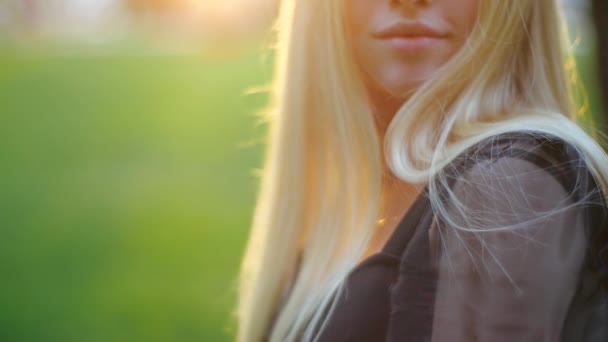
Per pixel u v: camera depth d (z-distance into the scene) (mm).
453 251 738
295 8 896
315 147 900
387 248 783
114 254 4750
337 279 847
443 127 795
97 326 3832
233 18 10883
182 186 5977
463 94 802
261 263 951
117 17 17250
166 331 3643
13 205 5832
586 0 1986
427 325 741
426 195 779
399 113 817
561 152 749
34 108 8562
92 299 4102
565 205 729
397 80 827
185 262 4512
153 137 7367
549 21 818
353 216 863
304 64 896
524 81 814
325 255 874
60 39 14227
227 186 5887
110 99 8922
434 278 745
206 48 11008
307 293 875
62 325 3844
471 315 724
